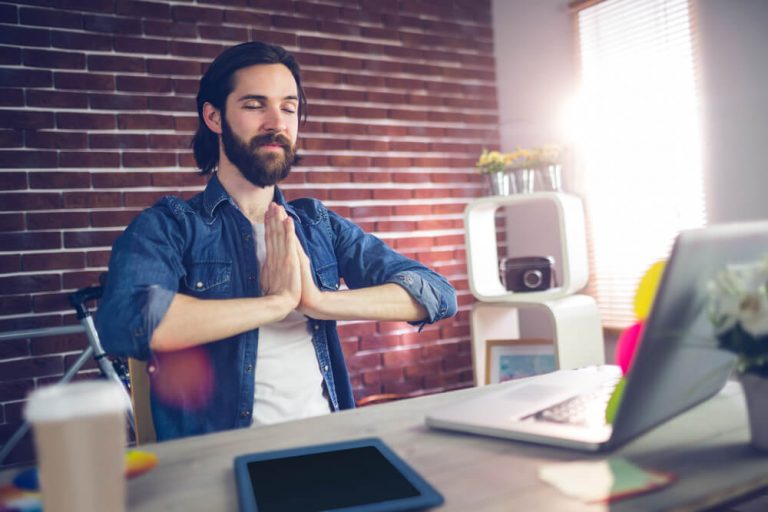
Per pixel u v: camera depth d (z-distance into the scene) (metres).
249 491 0.66
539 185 2.80
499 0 3.64
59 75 2.64
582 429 0.77
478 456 0.75
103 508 0.52
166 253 1.28
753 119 2.43
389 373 3.30
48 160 2.62
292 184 3.09
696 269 0.67
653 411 0.74
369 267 1.53
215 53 2.94
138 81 2.79
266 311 1.20
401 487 0.66
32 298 2.60
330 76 3.20
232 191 1.46
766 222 0.77
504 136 3.65
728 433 0.78
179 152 2.86
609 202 3.06
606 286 3.09
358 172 3.25
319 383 1.39
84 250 2.68
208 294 1.37
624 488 0.63
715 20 2.55
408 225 3.39
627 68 2.94
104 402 0.53
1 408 2.54
